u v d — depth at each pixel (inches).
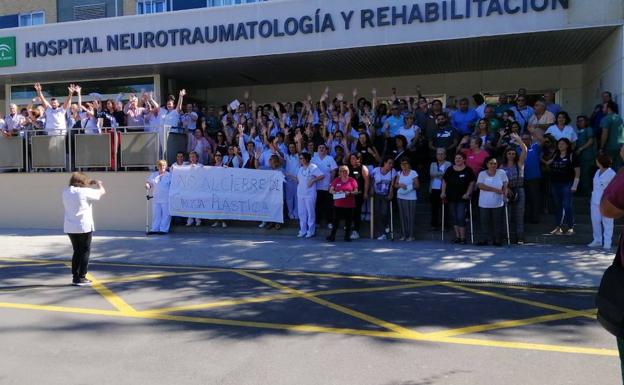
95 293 290.8
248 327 227.5
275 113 594.2
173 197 508.1
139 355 194.5
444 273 336.8
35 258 414.0
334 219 439.2
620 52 466.3
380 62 597.3
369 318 241.0
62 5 801.6
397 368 181.6
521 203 413.4
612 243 405.4
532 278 320.8
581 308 259.9
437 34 509.7
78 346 204.4
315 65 608.7
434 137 491.8
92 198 313.6
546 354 195.0
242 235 488.7
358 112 534.0
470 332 220.8
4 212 581.3
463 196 413.1
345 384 168.6
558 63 609.6
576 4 474.3
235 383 169.3
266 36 558.3
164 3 746.8
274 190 487.5
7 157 578.2
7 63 645.3
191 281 322.7
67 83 703.7
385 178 446.0
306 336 215.3
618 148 445.4
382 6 522.9
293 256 389.7
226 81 698.8
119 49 604.7
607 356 192.7
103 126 564.4
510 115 479.2
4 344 207.0
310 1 543.8
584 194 477.4
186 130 565.3
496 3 491.5
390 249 401.7
